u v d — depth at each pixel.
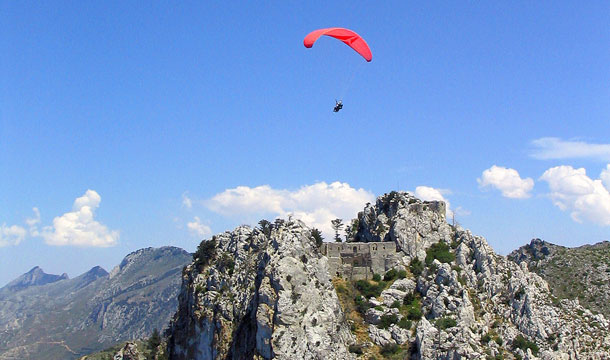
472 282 198.38
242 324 195.00
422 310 189.62
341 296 199.62
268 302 174.88
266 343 171.12
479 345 174.38
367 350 177.38
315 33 174.00
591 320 194.50
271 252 184.88
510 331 182.50
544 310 190.38
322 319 173.25
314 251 187.75
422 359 170.38
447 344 171.38
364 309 193.00
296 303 172.62
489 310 190.62
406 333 181.25
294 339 167.88
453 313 183.00
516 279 196.38
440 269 195.88
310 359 166.25
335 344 171.62
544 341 181.38
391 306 193.25
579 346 183.38
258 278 189.25
